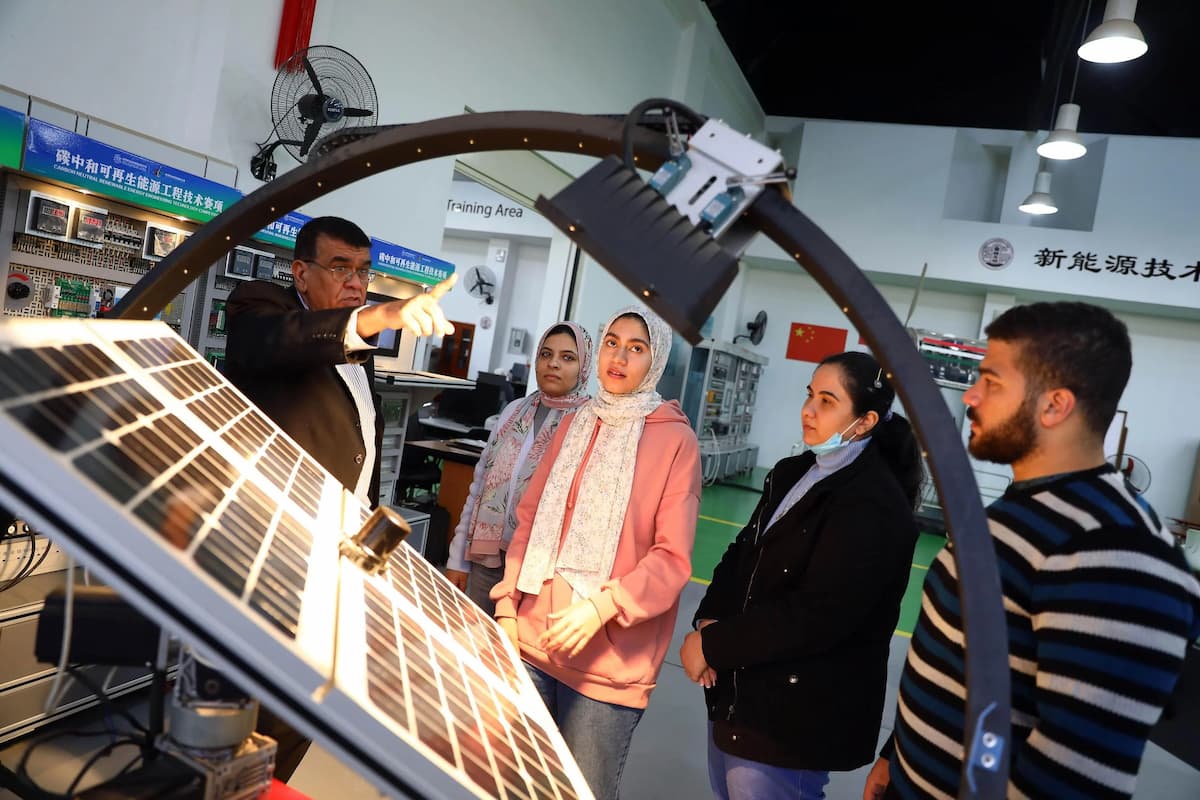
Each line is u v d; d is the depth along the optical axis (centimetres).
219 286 321
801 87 1220
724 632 155
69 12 284
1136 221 1053
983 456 99
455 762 54
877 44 1131
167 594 44
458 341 1233
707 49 941
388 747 49
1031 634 90
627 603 157
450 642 85
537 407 254
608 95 741
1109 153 1065
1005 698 55
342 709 48
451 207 1171
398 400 421
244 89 345
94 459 47
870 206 1163
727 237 68
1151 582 81
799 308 1338
